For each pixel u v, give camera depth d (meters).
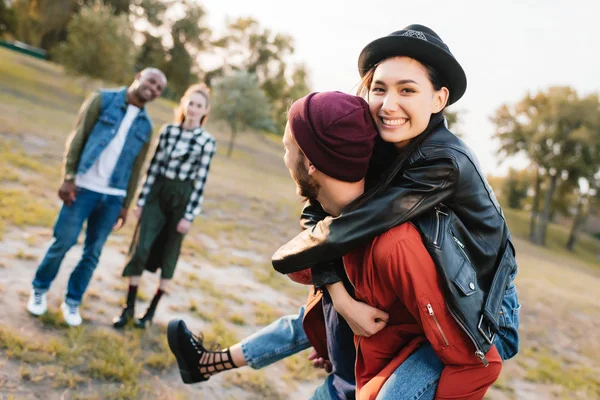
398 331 1.71
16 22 46.50
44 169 8.45
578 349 7.13
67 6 46.44
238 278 6.07
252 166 27.53
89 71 31.05
